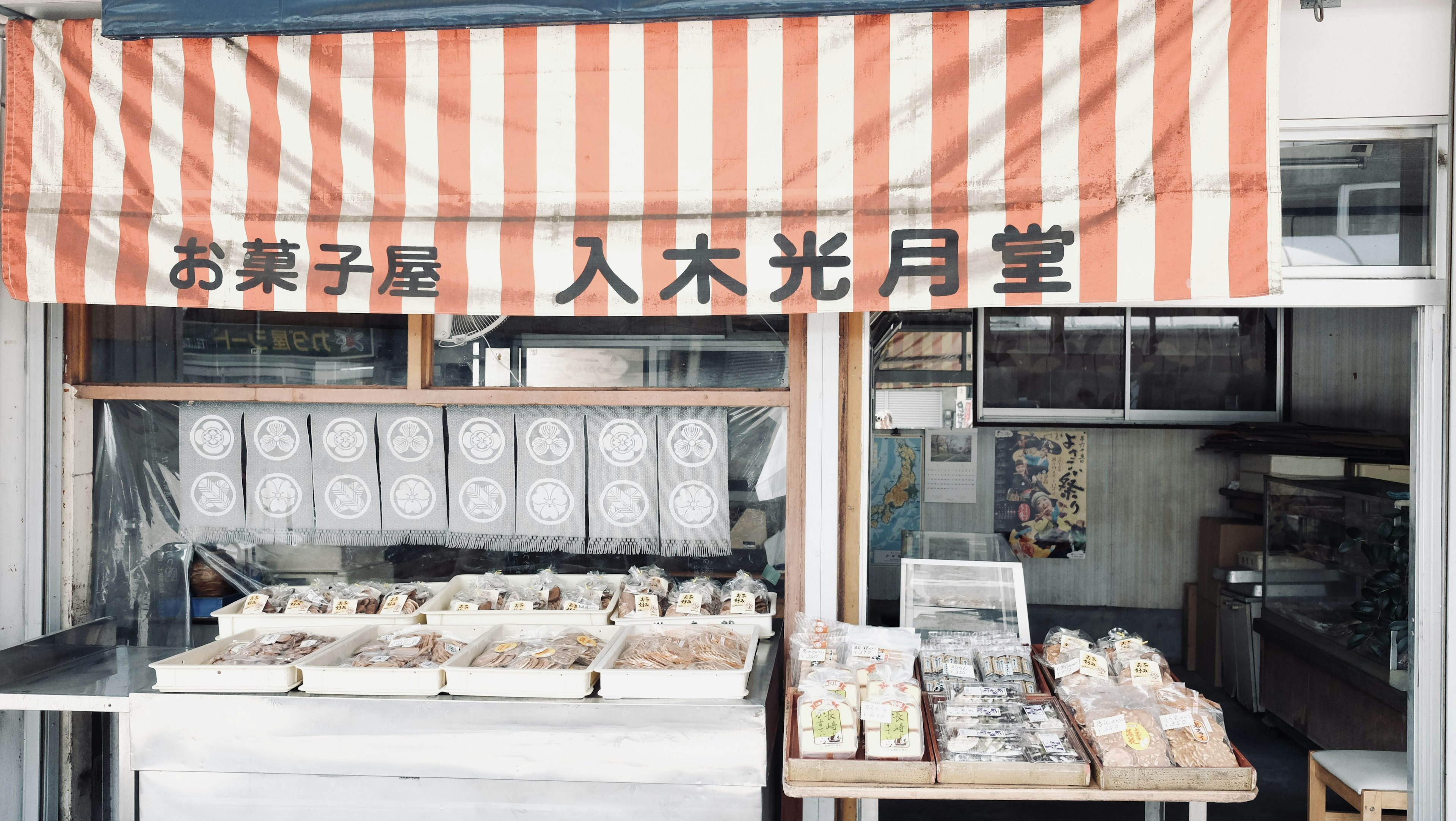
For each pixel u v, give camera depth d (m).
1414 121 2.94
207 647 3.13
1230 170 2.74
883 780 2.58
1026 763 2.55
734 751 2.76
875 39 2.87
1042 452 6.46
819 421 3.36
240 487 3.59
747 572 3.52
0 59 3.32
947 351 4.34
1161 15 2.75
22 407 3.47
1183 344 6.12
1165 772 2.49
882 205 2.87
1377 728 4.26
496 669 2.86
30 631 3.49
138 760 2.87
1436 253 2.94
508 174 3.00
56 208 3.12
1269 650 5.34
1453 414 2.88
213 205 3.07
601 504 3.52
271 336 3.60
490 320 3.54
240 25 2.99
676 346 3.48
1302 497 4.96
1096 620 6.46
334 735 2.83
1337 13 2.95
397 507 3.57
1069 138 2.80
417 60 3.02
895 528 5.23
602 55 2.96
